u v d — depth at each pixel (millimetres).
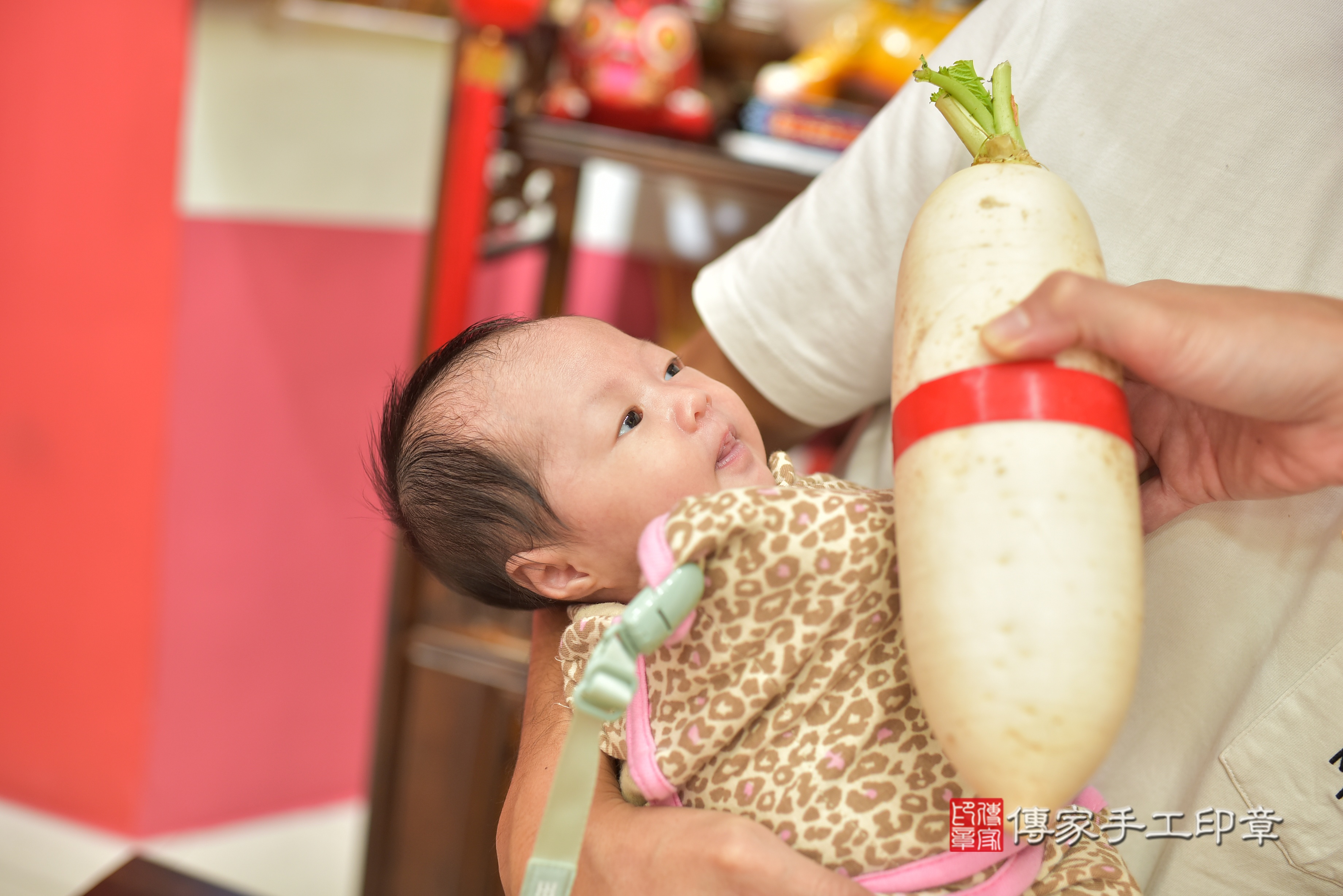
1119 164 764
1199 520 744
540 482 799
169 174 1697
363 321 1994
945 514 542
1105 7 764
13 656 1980
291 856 2117
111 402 1811
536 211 1713
